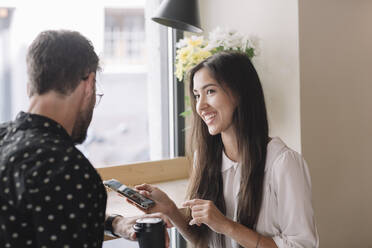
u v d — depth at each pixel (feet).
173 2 6.00
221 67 4.13
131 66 7.62
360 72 7.44
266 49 6.93
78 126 2.87
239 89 4.14
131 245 7.61
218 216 3.88
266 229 4.13
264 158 4.15
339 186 7.15
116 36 7.39
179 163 7.64
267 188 4.09
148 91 7.86
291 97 6.55
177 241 7.91
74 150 2.43
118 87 7.52
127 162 7.72
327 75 6.81
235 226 3.85
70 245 2.20
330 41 6.83
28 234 2.25
